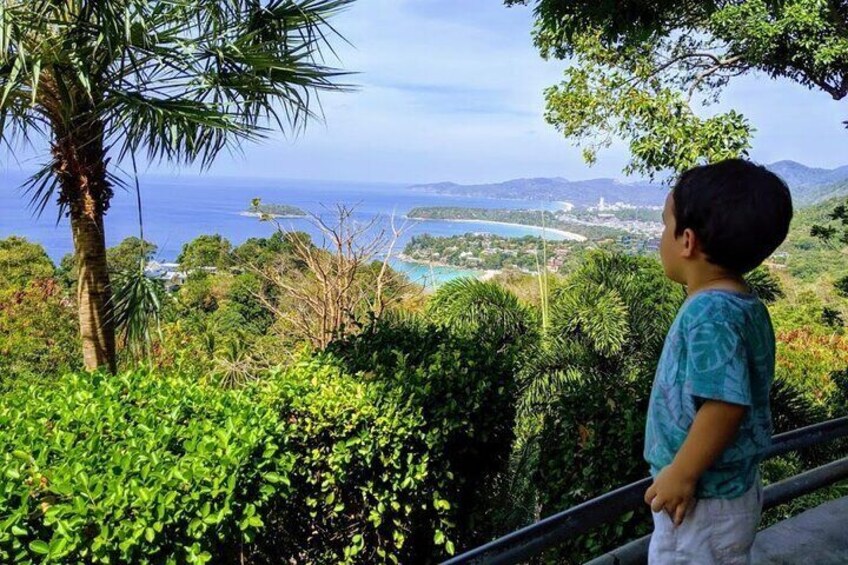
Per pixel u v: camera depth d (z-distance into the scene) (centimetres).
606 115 846
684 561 120
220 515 306
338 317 692
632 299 696
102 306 563
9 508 272
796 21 595
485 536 479
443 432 420
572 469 346
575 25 445
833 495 479
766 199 111
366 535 416
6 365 938
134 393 398
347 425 395
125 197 578
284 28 573
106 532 276
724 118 737
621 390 354
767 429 121
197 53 547
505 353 498
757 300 119
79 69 480
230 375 711
